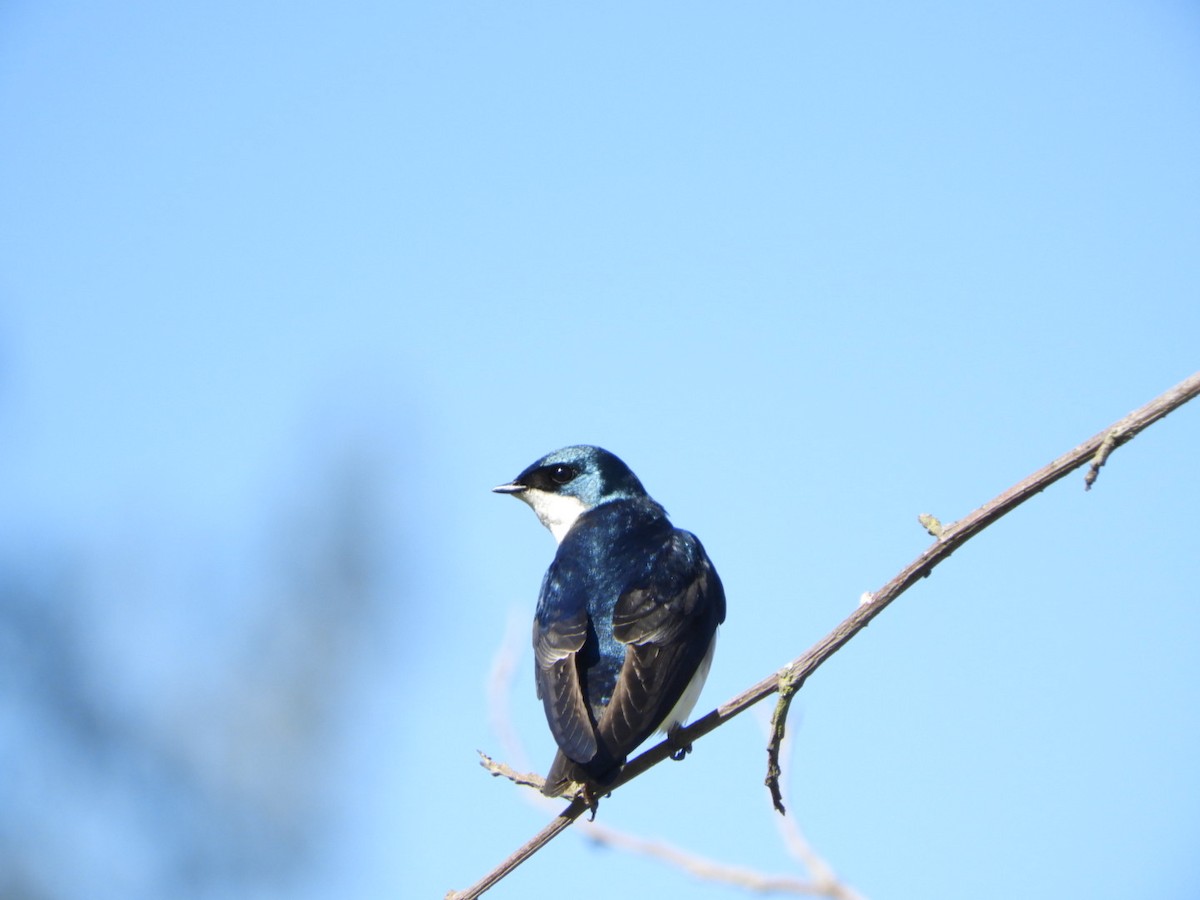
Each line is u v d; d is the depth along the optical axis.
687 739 10.41
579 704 10.95
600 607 11.89
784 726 9.17
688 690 11.74
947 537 8.75
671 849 9.80
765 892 9.59
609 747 10.43
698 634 11.69
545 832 9.86
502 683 11.57
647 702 10.93
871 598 8.96
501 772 10.59
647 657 11.35
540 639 11.85
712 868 9.72
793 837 9.73
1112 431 8.24
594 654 11.72
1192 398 8.10
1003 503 8.65
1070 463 8.47
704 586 12.11
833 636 9.02
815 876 9.62
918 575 8.84
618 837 9.84
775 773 9.32
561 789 10.03
